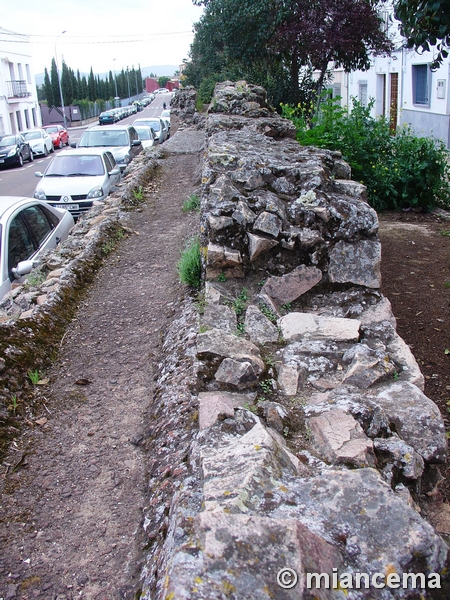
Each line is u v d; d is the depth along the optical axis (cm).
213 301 384
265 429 246
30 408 397
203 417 268
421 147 973
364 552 186
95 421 387
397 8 652
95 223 855
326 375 313
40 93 9319
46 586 263
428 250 770
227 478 212
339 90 2825
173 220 882
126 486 324
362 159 962
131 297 590
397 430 261
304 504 201
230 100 1025
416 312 594
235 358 305
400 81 2102
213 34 2088
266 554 175
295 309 389
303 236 396
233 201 420
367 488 205
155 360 460
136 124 2491
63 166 1236
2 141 2945
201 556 176
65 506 312
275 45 1566
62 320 527
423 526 191
